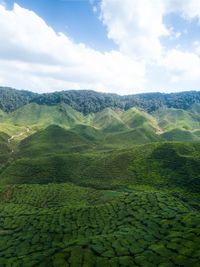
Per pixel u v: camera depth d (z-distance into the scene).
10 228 100.19
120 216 100.38
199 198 138.62
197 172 165.88
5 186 147.88
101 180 170.12
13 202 131.75
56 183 163.62
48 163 192.62
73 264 65.19
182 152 190.62
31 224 100.75
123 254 69.75
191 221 86.69
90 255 68.31
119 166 183.50
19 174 182.25
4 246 87.56
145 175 168.75
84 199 130.62
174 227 85.31
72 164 194.38
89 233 91.00
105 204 111.44
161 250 70.25
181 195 140.00
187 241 72.75
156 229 86.38
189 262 63.22
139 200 110.81
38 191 139.25
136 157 190.38
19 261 73.94
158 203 106.56
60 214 106.06
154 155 188.38
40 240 89.19
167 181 159.88
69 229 94.38
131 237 80.50
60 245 82.25
